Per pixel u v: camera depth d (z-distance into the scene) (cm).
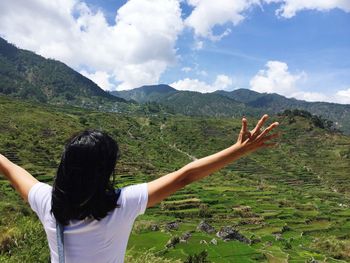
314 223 8275
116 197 233
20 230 1143
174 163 15000
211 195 9675
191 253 4262
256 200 9744
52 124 14150
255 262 4431
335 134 18650
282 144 17750
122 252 241
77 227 230
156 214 7725
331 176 14388
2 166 272
